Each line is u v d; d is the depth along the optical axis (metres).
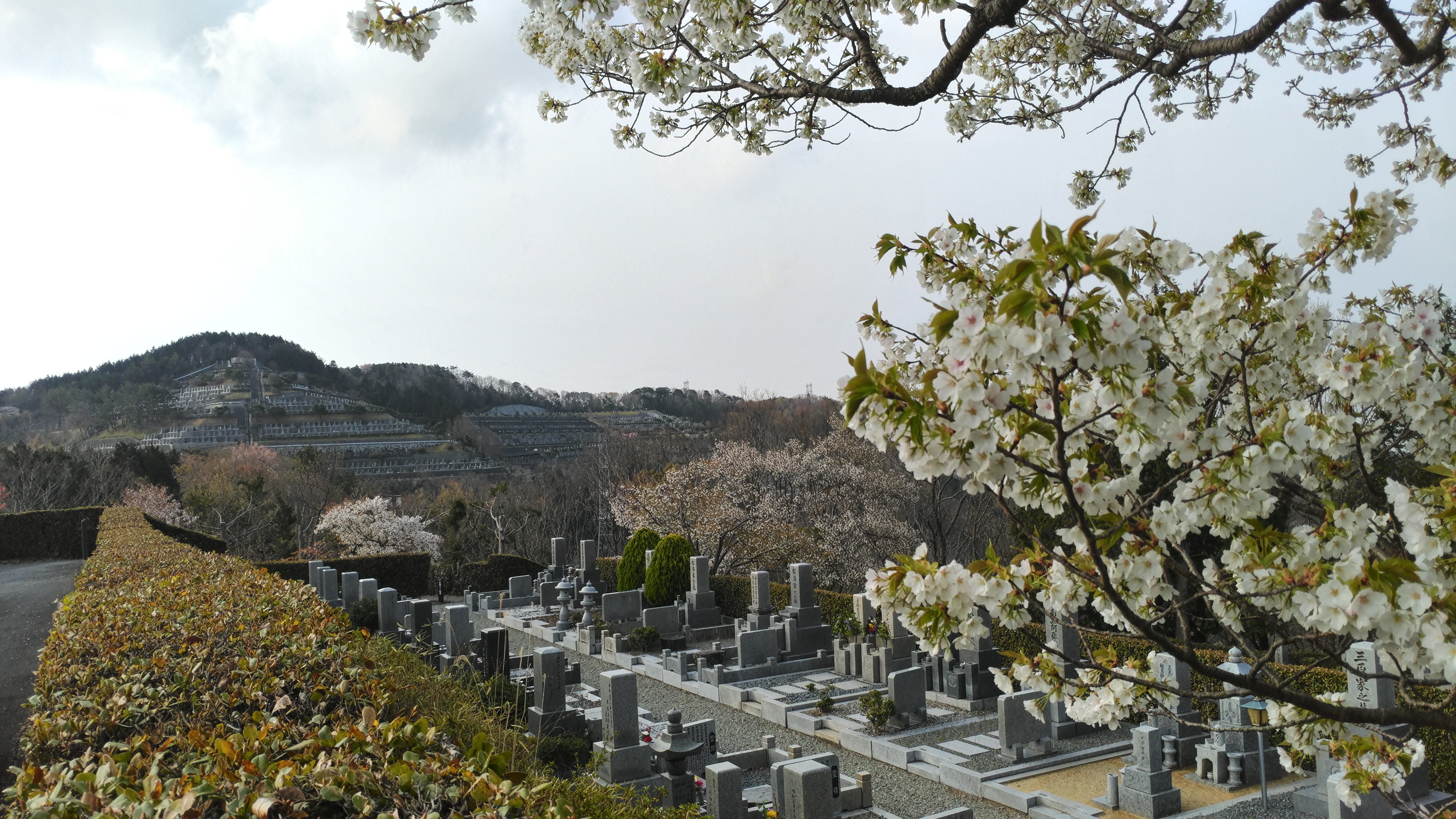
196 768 3.61
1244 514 2.80
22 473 40.16
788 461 32.19
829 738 13.26
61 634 7.29
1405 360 3.01
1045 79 6.95
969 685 14.00
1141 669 3.43
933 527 28.73
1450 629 2.38
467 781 3.57
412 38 4.46
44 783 3.34
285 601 8.78
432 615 19.64
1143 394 2.53
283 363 99.69
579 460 54.91
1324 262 3.17
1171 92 6.91
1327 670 10.64
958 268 3.41
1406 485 2.86
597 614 23.27
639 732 9.97
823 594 21.14
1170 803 9.57
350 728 4.01
